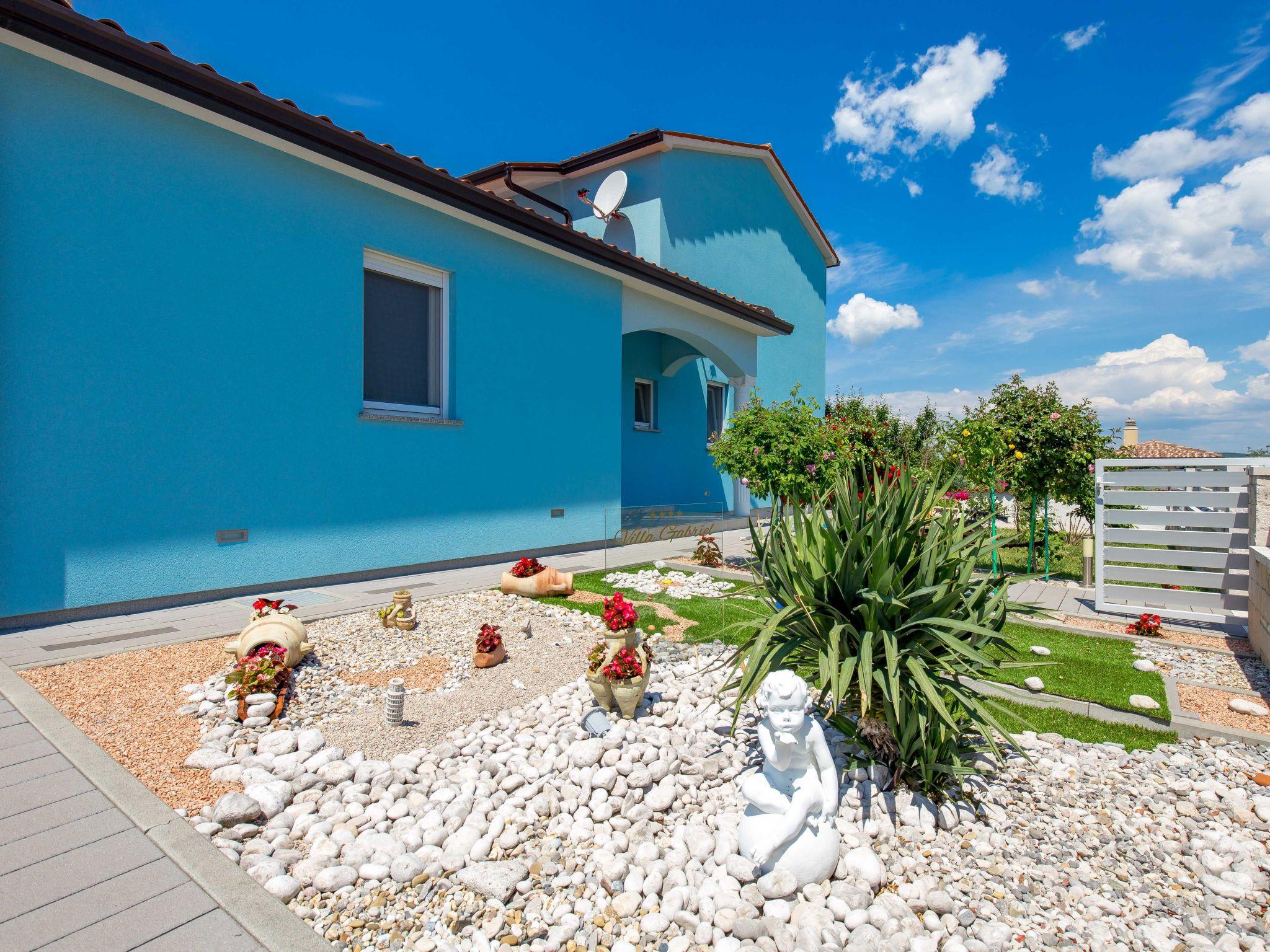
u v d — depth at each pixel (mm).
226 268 6023
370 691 4238
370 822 2861
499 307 8812
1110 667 5383
